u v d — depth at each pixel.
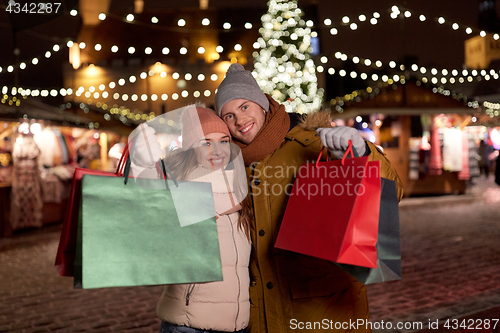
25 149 8.88
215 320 1.76
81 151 11.26
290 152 1.97
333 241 1.46
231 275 1.81
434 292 4.45
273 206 1.93
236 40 21.09
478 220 8.54
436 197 12.55
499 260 5.56
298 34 8.48
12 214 8.67
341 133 1.60
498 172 7.26
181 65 20.72
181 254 1.54
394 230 1.55
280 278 1.90
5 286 5.19
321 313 1.90
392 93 12.48
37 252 7.11
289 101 8.80
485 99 14.20
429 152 12.69
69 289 5.03
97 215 1.45
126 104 20.73
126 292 4.91
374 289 4.66
